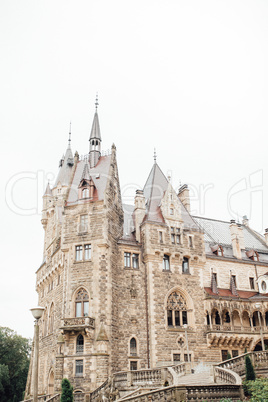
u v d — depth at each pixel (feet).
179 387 78.33
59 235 167.84
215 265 178.09
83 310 137.90
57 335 147.74
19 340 281.33
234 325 165.27
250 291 181.06
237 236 193.47
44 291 182.09
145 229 159.22
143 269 156.15
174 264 159.63
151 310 147.64
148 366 141.59
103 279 140.26
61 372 129.29
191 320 153.99
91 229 147.95
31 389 168.76
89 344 130.41
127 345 141.28
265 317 171.01
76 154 174.29
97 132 179.93
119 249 154.81
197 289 160.45
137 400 83.35
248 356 97.60
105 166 167.12
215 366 98.32
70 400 106.73
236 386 84.69
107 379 118.73
